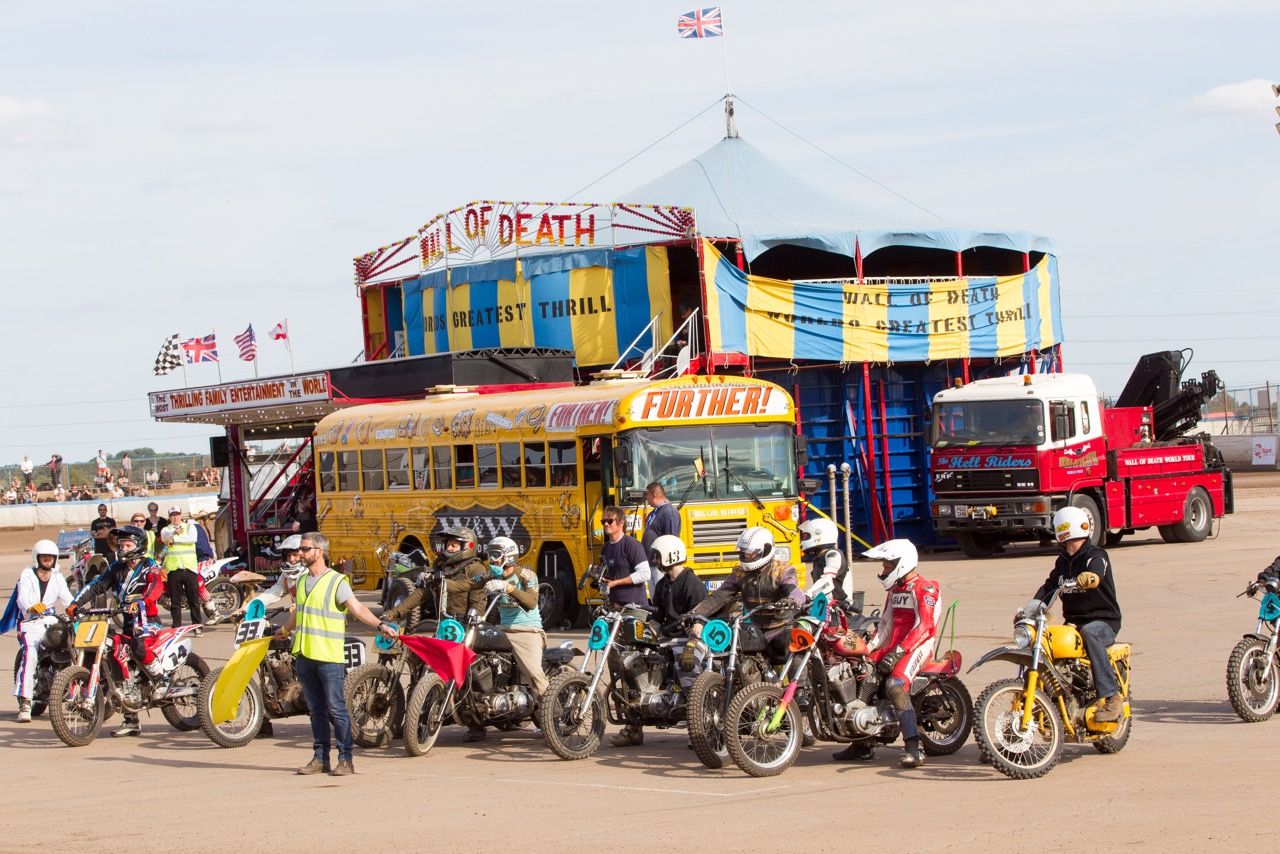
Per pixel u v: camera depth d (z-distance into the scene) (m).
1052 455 32.69
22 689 17.33
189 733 16.17
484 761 13.63
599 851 9.62
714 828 10.23
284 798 12.06
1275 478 65.62
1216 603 23.36
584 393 23.75
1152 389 37.47
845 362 36.28
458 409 25.95
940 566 32.53
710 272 34.56
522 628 14.12
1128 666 12.67
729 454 22.70
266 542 32.81
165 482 81.12
